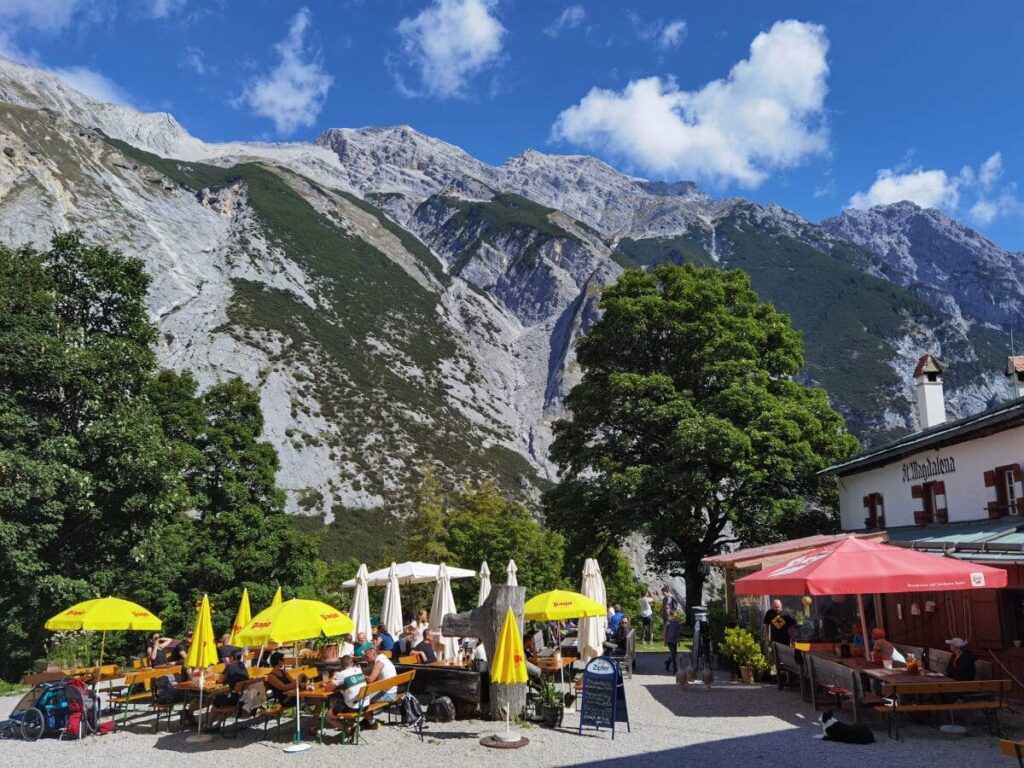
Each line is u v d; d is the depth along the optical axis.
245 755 11.32
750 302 33.66
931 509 22.11
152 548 23.94
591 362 33.09
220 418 33.31
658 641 32.34
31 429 20.98
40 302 22.44
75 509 21.83
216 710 12.88
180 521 29.33
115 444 22.44
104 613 14.48
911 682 11.49
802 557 14.68
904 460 23.39
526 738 11.84
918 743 10.99
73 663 21.48
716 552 31.72
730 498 28.67
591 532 30.86
